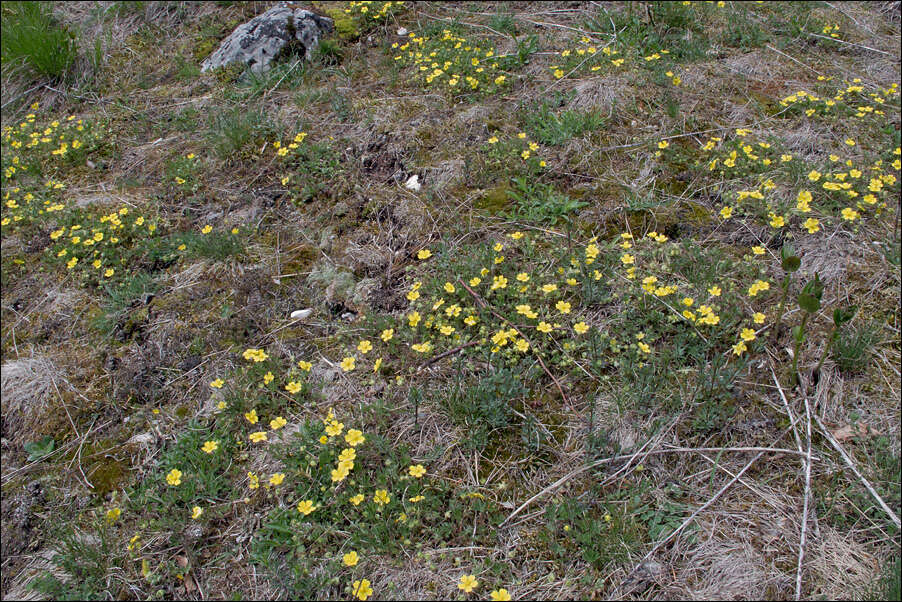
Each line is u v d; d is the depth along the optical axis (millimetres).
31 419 3188
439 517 2568
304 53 5523
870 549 2320
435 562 2455
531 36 5125
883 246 3260
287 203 4148
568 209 3727
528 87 4773
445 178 4066
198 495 2738
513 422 2840
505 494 2621
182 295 3613
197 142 4754
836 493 2461
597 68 4566
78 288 3803
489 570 2414
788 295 3135
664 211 3680
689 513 2482
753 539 2395
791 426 2676
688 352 2938
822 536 2371
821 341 2906
